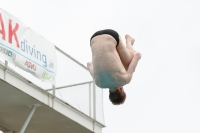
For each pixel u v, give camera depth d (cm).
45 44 1734
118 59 753
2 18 1560
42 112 1788
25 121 1708
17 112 1806
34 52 1677
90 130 1902
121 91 800
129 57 775
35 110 1778
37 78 1684
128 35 828
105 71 747
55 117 1817
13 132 1956
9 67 1590
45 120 1856
